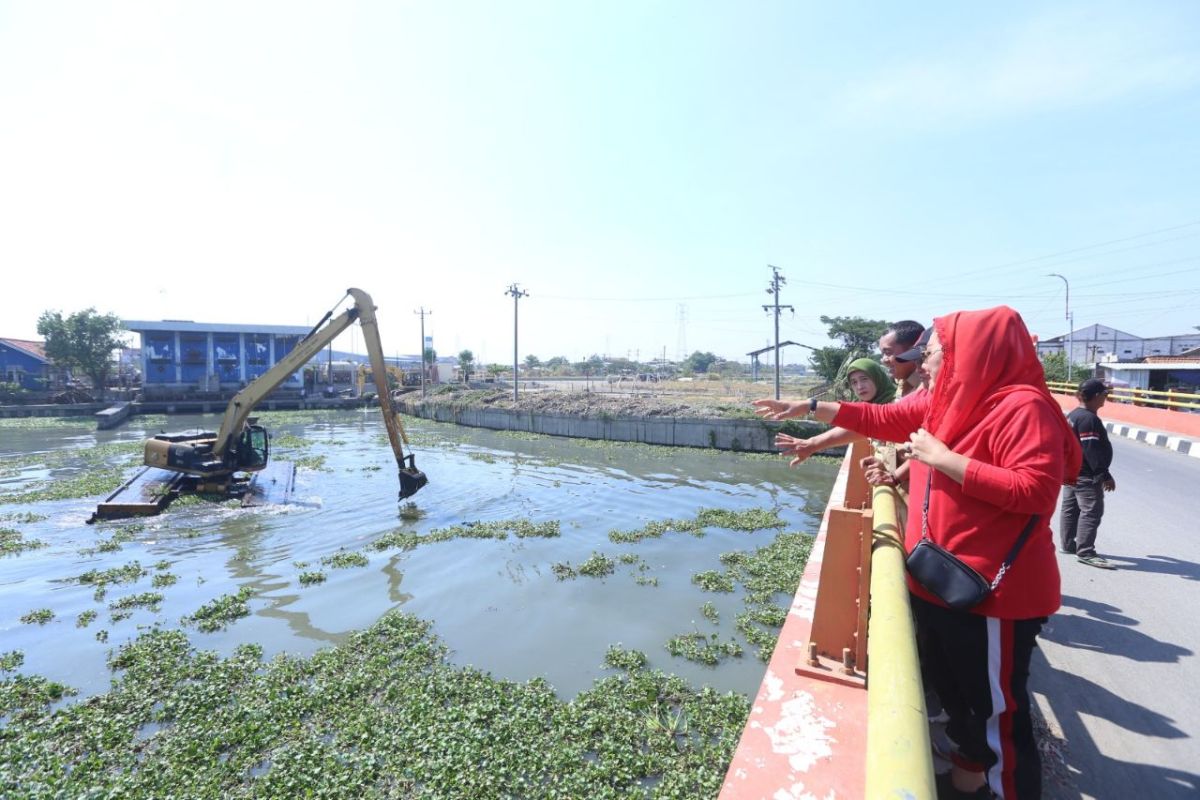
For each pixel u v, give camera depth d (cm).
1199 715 292
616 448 2848
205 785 533
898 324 367
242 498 1705
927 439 181
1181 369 2147
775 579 1089
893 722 105
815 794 146
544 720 644
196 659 781
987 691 179
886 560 167
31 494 1741
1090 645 370
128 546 1295
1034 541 175
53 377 5028
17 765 564
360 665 770
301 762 562
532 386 5412
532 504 1722
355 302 1694
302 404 5028
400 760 570
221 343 5128
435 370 6241
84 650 820
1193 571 509
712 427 2797
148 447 1723
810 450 301
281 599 1011
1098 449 536
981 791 190
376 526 1477
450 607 980
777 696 196
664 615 947
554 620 929
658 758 579
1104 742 272
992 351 181
